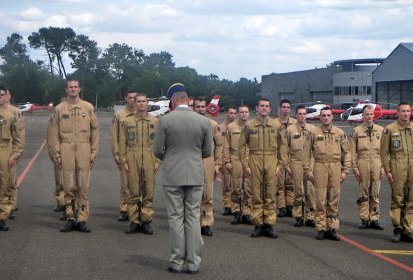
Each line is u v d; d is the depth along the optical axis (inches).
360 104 2202.3
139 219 327.9
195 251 246.4
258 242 308.8
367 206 357.7
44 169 681.6
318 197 316.5
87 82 4210.1
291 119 403.2
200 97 332.8
